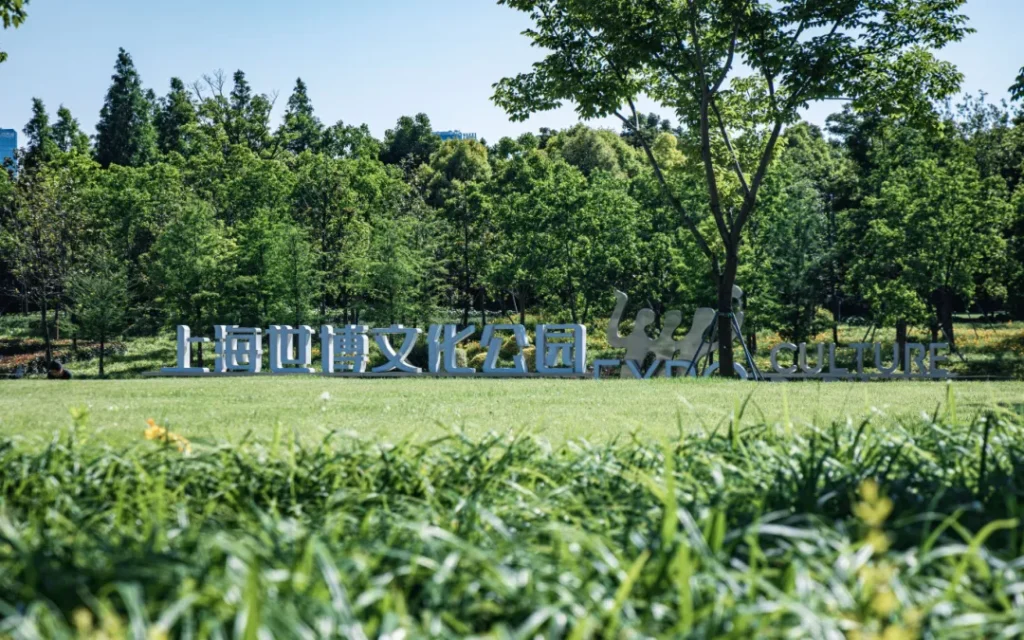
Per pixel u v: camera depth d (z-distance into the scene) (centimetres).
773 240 4488
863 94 2366
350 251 5884
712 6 2389
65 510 426
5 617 270
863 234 4806
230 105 7981
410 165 10294
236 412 1185
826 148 6869
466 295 6266
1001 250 4562
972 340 4841
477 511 390
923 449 545
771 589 273
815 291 4556
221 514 436
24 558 301
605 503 439
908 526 376
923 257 4316
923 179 4341
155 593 276
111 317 5181
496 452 618
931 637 260
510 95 2520
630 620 267
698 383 1889
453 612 280
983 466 440
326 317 6188
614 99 2464
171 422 1048
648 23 2392
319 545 282
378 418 1099
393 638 239
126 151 9650
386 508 413
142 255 6112
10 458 513
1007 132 5641
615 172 8562
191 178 7156
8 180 6669
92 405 1340
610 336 2856
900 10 2336
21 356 5675
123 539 339
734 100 2694
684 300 4947
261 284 5503
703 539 316
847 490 432
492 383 1958
